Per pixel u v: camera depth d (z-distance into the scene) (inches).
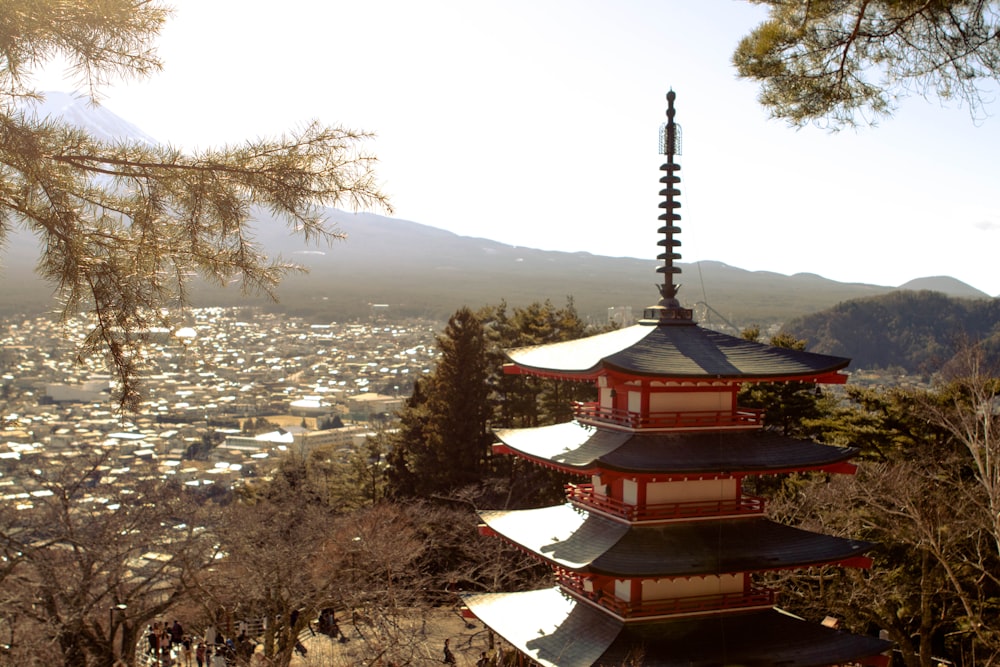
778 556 825.5
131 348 352.5
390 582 1310.3
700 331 911.7
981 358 1259.2
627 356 824.9
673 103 918.4
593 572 783.1
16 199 340.8
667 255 927.7
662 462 811.4
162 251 362.0
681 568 796.6
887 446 1565.0
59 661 1002.7
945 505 1244.5
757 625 845.2
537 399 2343.8
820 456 840.9
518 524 962.1
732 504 865.5
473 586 1690.5
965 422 1160.2
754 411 883.4
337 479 2329.0
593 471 810.2
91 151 345.7
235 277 377.7
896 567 1358.3
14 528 1259.8
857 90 595.5
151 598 1293.1
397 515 1601.9
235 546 1261.1
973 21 524.7
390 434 2336.4
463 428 2038.6
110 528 1174.3
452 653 1336.1
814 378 854.5
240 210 365.7
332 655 1379.2
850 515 1283.2
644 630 821.9
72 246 342.0
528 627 894.4
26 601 1060.5
